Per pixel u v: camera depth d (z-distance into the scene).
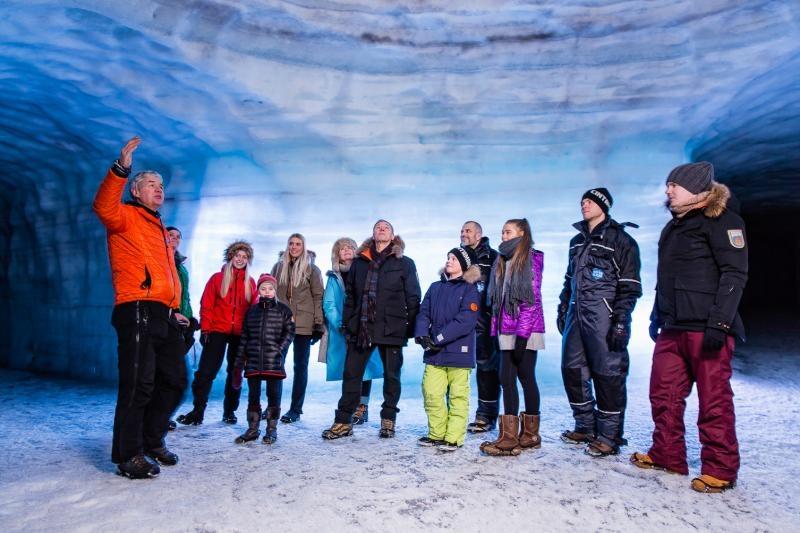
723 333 3.03
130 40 5.32
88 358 8.15
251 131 6.57
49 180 8.81
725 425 3.08
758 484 3.14
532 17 5.97
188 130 6.63
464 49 6.18
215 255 6.87
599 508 2.80
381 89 6.41
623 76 6.23
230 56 5.74
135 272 3.21
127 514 2.62
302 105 6.29
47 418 4.98
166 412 3.45
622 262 3.72
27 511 2.64
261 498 2.87
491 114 6.59
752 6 5.54
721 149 8.40
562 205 6.82
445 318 3.95
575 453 3.74
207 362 4.66
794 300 16.91
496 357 4.38
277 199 7.00
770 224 15.67
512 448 3.69
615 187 6.79
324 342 5.11
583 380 3.96
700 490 3.02
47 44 5.26
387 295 4.27
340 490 3.01
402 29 6.04
